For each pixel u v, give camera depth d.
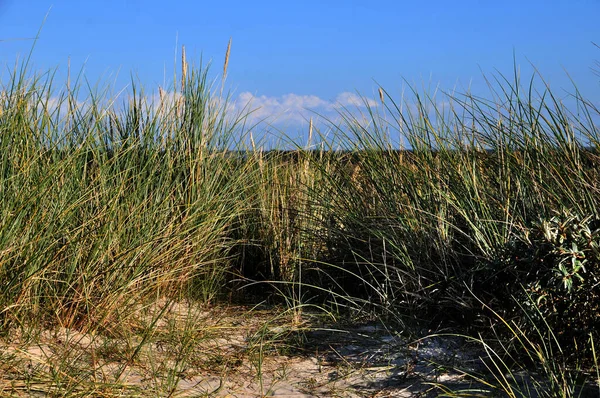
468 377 3.23
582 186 3.72
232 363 3.42
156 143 4.69
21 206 3.27
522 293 3.37
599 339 3.22
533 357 3.31
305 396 3.06
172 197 4.47
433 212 4.34
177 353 3.43
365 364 3.45
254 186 5.24
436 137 4.55
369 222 4.68
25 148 3.63
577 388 2.99
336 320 4.15
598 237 3.22
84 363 3.10
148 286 3.93
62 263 3.59
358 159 4.94
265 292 4.91
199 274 4.50
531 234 3.50
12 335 3.20
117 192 3.95
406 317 4.02
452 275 4.05
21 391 2.67
